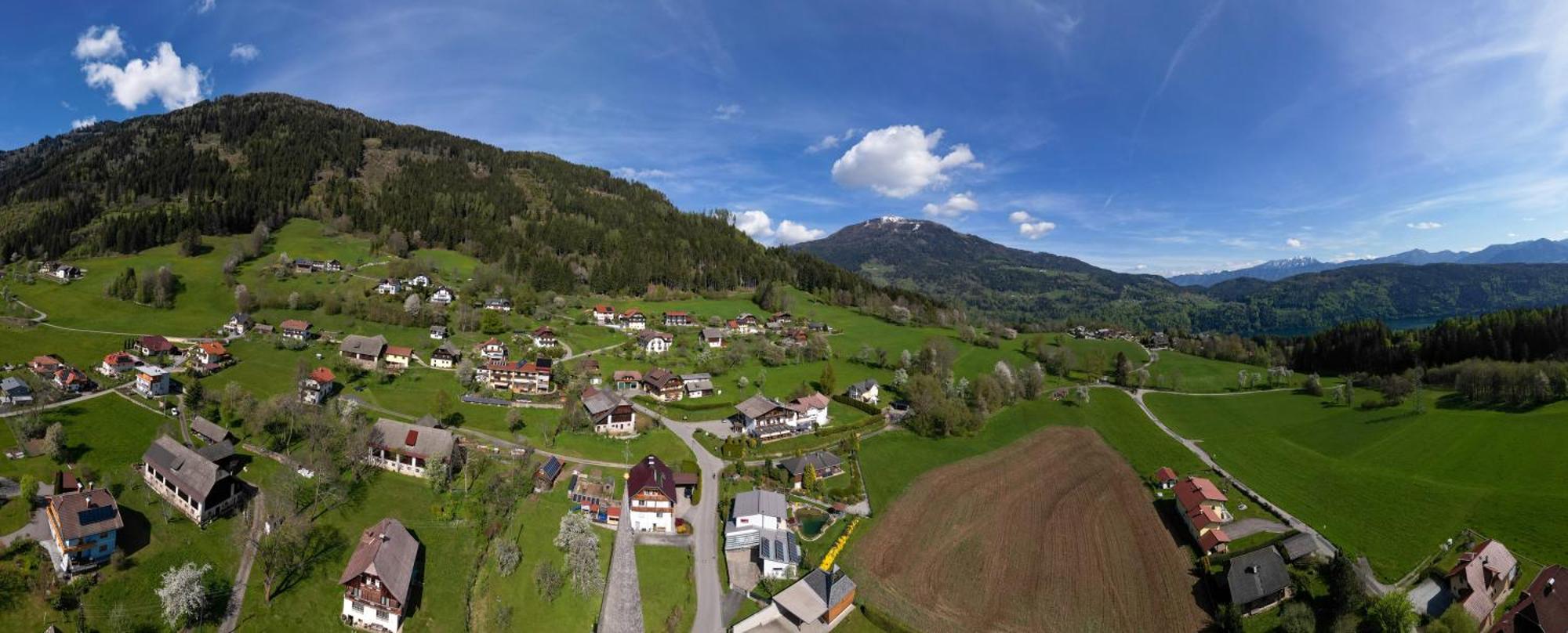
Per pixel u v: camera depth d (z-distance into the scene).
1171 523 98.38
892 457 120.69
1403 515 96.56
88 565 67.50
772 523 88.75
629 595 75.75
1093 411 160.12
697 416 134.25
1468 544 86.75
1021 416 152.12
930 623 73.81
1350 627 67.69
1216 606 76.75
